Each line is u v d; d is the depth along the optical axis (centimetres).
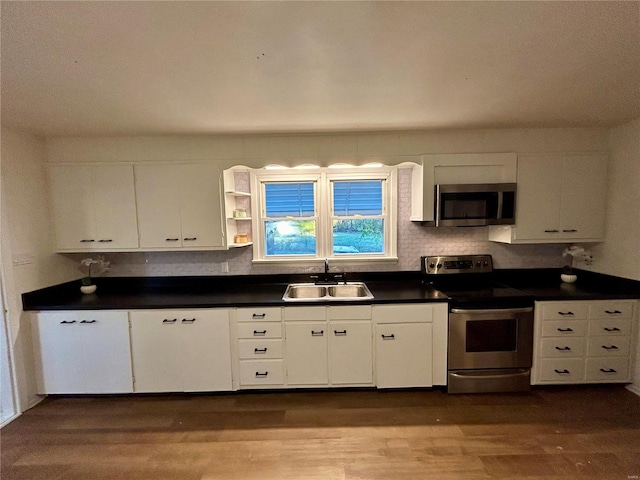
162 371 251
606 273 275
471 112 218
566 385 262
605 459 184
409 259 313
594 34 123
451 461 184
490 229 307
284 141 268
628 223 255
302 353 252
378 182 314
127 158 268
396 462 185
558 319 250
